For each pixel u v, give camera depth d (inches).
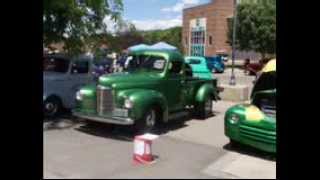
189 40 2989.7
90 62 566.6
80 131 459.8
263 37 1975.9
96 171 319.9
